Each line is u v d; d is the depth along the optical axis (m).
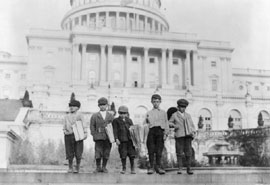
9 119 35.25
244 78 93.56
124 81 85.94
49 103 56.06
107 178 12.80
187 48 88.00
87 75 84.50
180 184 12.93
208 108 60.56
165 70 86.12
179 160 13.52
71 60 86.06
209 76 90.12
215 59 91.44
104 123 13.45
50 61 85.50
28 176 12.61
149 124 13.34
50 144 32.50
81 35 83.81
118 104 57.50
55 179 12.64
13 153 28.42
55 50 86.00
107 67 84.62
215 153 34.41
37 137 36.38
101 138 13.40
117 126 13.59
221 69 91.31
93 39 84.12
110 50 84.69
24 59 87.62
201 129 45.62
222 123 60.31
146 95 58.84
